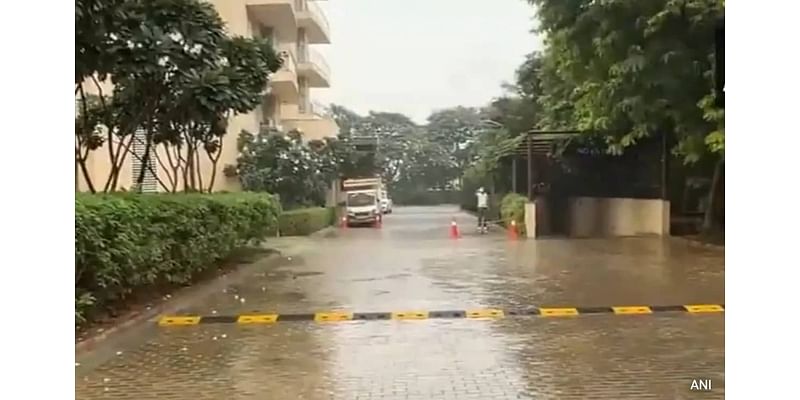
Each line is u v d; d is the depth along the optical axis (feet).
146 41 41.83
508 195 113.91
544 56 95.91
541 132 88.22
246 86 50.75
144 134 62.95
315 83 143.33
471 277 50.90
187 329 33.78
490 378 24.39
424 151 257.34
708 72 60.23
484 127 200.64
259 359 27.66
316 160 108.88
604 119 69.82
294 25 114.42
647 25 61.46
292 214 99.60
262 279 51.85
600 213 96.94
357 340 30.73
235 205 56.80
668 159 83.46
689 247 70.90
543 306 38.27
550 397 22.16
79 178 60.13
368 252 72.43
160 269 39.34
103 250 30.94
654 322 33.58
